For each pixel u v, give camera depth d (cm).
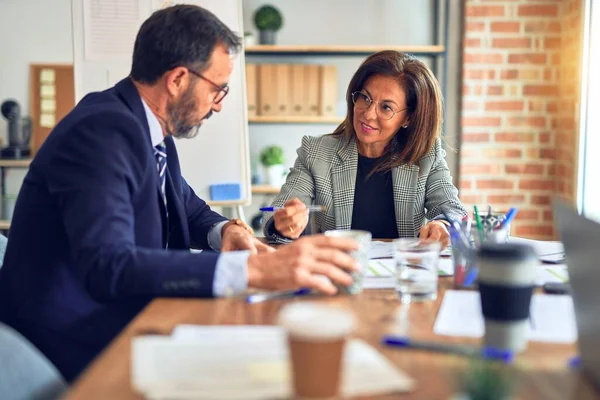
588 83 385
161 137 168
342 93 444
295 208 196
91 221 136
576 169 391
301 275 126
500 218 173
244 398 82
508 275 103
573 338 110
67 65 446
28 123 439
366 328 115
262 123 447
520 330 105
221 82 166
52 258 151
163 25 160
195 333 107
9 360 95
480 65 420
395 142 241
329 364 81
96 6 324
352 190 236
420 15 441
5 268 154
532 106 421
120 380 90
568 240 100
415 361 97
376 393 85
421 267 134
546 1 415
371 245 198
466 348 101
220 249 193
